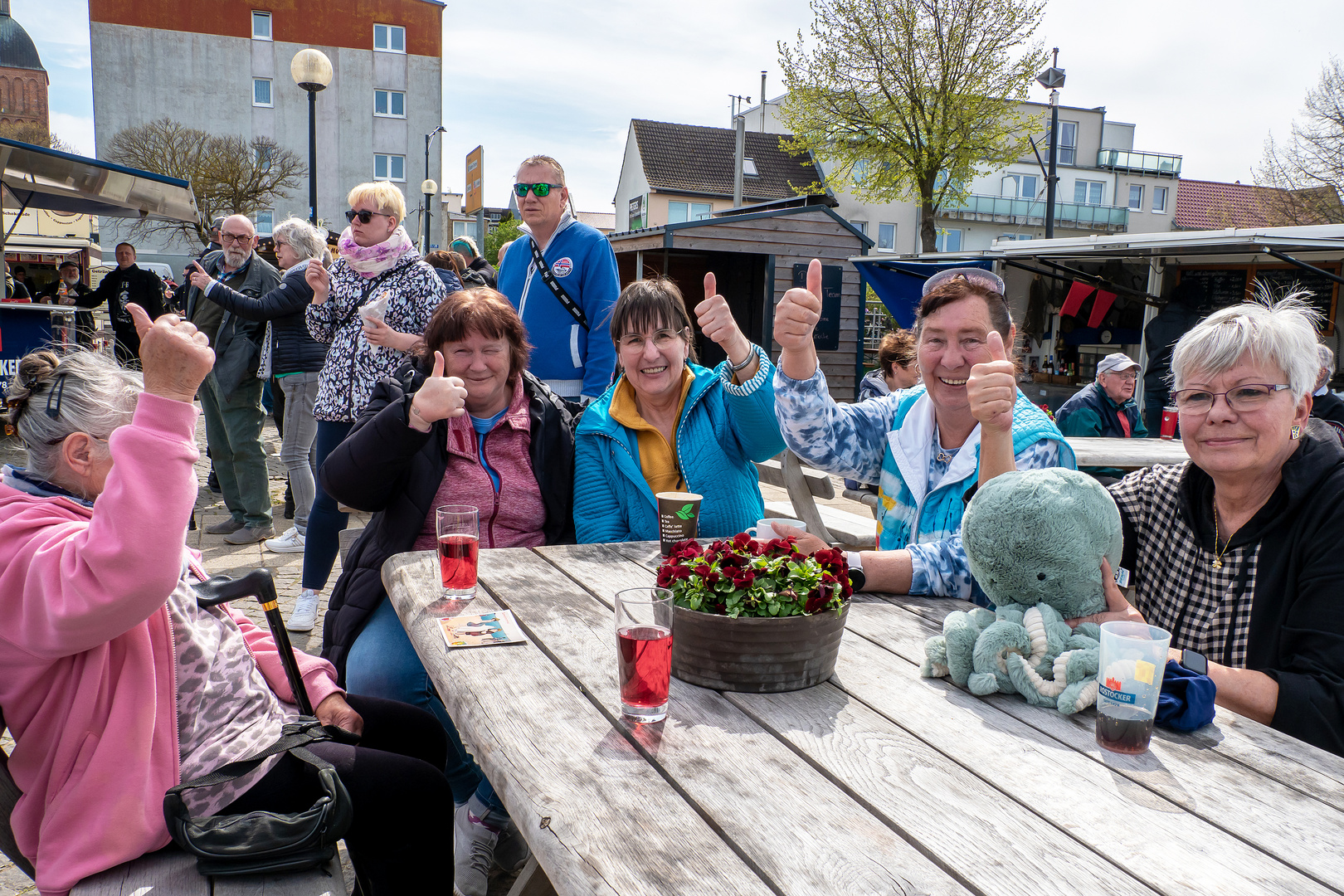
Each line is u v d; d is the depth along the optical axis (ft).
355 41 114.93
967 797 3.79
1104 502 4.90
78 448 4.94
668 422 9.15
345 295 13.07
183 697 5.03
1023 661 4.74
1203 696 4.48
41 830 4.67
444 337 8.50
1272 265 33.42
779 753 4.17
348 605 8.30
